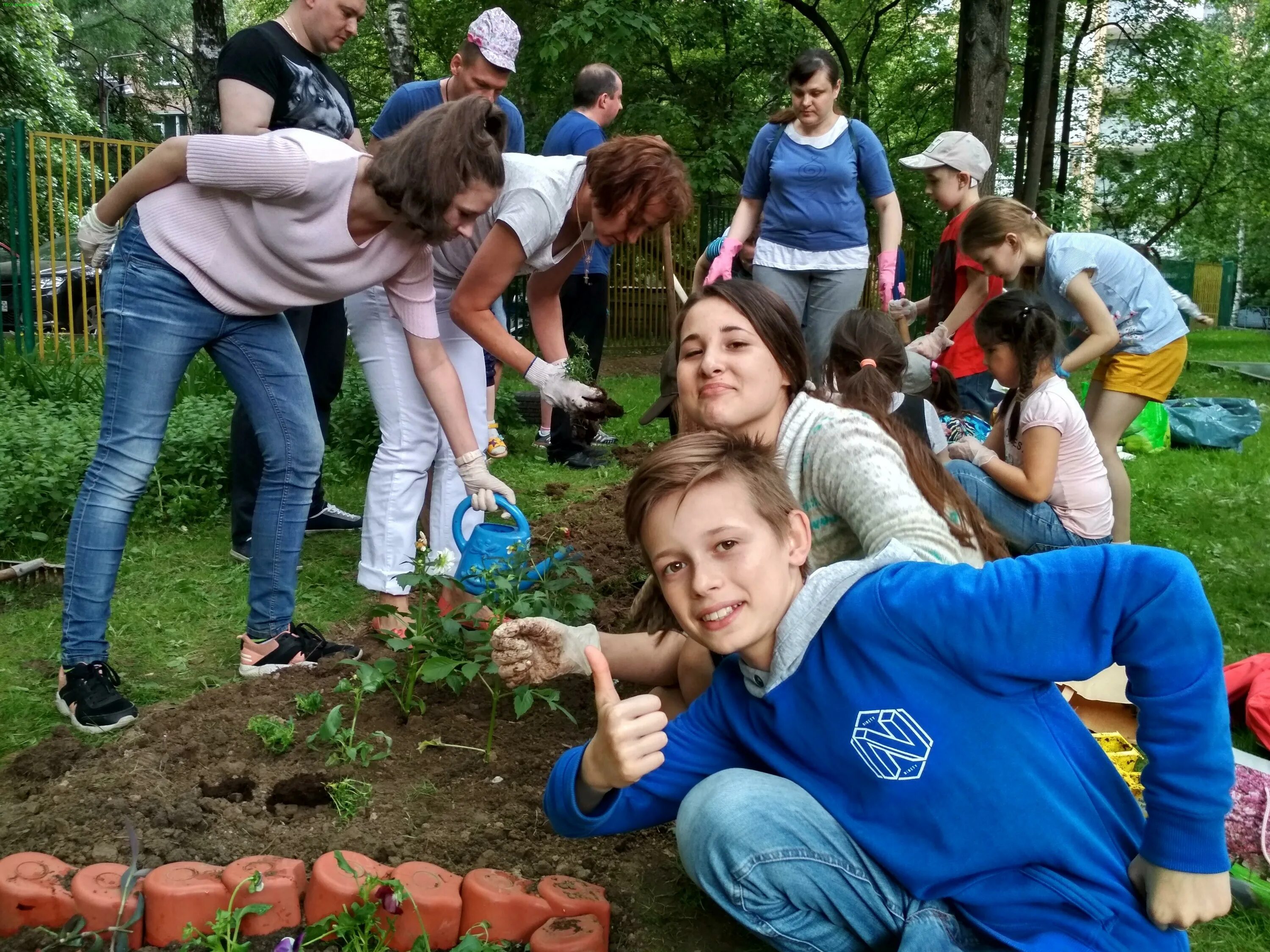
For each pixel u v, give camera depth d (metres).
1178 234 30.61
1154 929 1.88
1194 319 5.89
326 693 3.33
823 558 2.43
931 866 1.92
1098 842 1.89
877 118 22.92
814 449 2.39
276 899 2.24
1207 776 1.77
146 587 4.49
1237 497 6.80
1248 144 22.48
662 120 17.14
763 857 1.94
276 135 3.07
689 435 2.07
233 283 3.18
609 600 4.38
